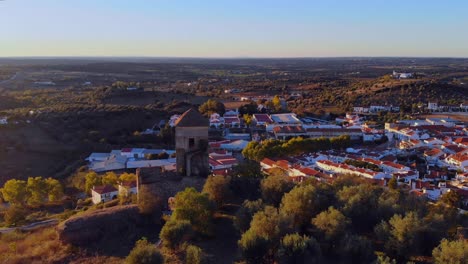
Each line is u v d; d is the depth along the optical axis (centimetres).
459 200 7925
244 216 4875
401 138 16125
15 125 15650
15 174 12138
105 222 5209
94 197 9250
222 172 8900
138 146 15188
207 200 5047
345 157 12144
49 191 9656
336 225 4503
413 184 9294
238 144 14538
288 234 4375
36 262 4534
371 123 19350
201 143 6269
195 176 6262
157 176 6175
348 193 5541
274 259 4166
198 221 4900
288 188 5931
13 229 6556
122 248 4819
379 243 4744
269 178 6191
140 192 5662
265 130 17775
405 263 4334
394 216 4766
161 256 3988
